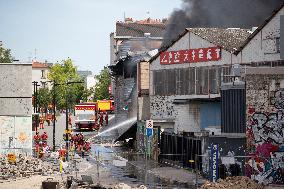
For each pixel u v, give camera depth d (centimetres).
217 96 4884
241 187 2788
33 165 3975
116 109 7519
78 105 9025
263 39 4406
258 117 3244
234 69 3669
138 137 5562
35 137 5381
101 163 4553
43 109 13388
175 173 3819
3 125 4934
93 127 8975
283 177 3189
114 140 6512
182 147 4112
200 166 3694
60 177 3634
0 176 3588
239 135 3322
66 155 4669
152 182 3438
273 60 4338
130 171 4025
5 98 4934
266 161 3216
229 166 3297
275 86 3209
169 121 5191
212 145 3297
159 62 5494
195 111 4819
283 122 3194
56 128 9425
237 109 3434
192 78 5131
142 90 5675
